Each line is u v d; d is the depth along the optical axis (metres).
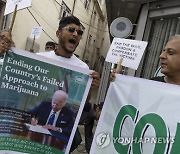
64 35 2.77
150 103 2.33
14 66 2.39
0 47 2.34
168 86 2.30
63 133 2.51
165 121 2.25
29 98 2.44
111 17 10.84
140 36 6.19
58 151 2.51
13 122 2.41
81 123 2.87
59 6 17.02
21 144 2.43
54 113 2.49
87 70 2.54
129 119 2.38
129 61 2.92
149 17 6.12
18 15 12.22
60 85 2.50
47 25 15.69
